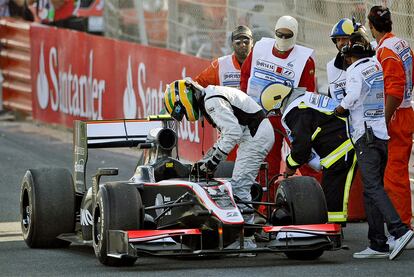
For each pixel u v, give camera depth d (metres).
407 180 35.41
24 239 36.00
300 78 37.94
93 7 74.88
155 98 58.75
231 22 51.38
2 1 81.50
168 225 31.42
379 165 32.28
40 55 74.81
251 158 32.22
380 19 34.66
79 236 34.62
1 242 37.00
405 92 35.09
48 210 34.75
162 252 29.34
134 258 30.62
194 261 32.19
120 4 65.62
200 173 31.84
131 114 62.19
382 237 32.44
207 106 31.52
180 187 31.19
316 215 31.25
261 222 32.94
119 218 30.30
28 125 76.31
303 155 34.09
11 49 80.56
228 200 30.09
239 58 40.56
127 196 30.58
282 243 30.61
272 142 32.44
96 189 32.59
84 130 35.69
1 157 60.19
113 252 30.25
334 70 35.53
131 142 36.06
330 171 34.62
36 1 78.12
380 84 32.16
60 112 72.56
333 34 35.22
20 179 52.50
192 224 30.86
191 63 54.16
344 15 42.88
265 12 48.28
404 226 31.81
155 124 36.44
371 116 32.16
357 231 38.31
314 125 34.31
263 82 38.00
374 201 32.03
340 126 34.41
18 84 79.75
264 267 30.72
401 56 34.69
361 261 31.88
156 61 58.53
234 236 29.66
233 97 31.81
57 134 70.75
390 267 30.66
